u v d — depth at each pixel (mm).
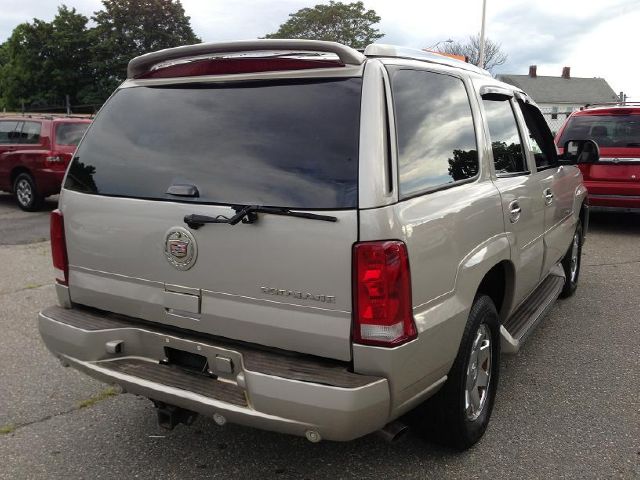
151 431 3426
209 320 2684
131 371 2824
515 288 3656
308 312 2438
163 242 2744
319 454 3182
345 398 2285
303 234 2396
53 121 11492
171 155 2816
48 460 3133
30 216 11211
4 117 12242
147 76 3061
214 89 2811
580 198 5539
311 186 2428
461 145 3121
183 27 52344
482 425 3244
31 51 50312
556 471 3016
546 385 3986
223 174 2637
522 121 4137
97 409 3684
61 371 4223
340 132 2455
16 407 3695
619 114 8734
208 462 3121
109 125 3111
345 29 50500
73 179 3127
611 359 4422
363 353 2359
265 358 2529
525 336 3818
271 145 2580
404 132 2613
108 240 2943
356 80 2514
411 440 3307
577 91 66188
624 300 5832
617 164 8398
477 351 3133
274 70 2664
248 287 2551
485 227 3090
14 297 6004
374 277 2307
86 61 51469
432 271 2572
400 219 2396
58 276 3209
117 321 2996
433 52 3229
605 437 3334
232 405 2498
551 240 4531
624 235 8984
